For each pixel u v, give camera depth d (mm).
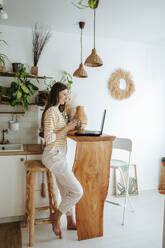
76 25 2984
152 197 3592
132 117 3754
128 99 3703
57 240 2289
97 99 3506
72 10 2533
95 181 2297
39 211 2689
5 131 2982
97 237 2369
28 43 3098
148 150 3910
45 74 3203
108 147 2334
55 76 3252
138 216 2904
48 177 2471
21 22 2896
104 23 2895
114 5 2381
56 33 3223
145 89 3816
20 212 2613
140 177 3889
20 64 2906
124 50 3627
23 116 3135
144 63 3777
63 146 2283
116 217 2865
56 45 3236
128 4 2359
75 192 2123
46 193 2654
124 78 3639
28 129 3168
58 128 2264
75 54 3338
